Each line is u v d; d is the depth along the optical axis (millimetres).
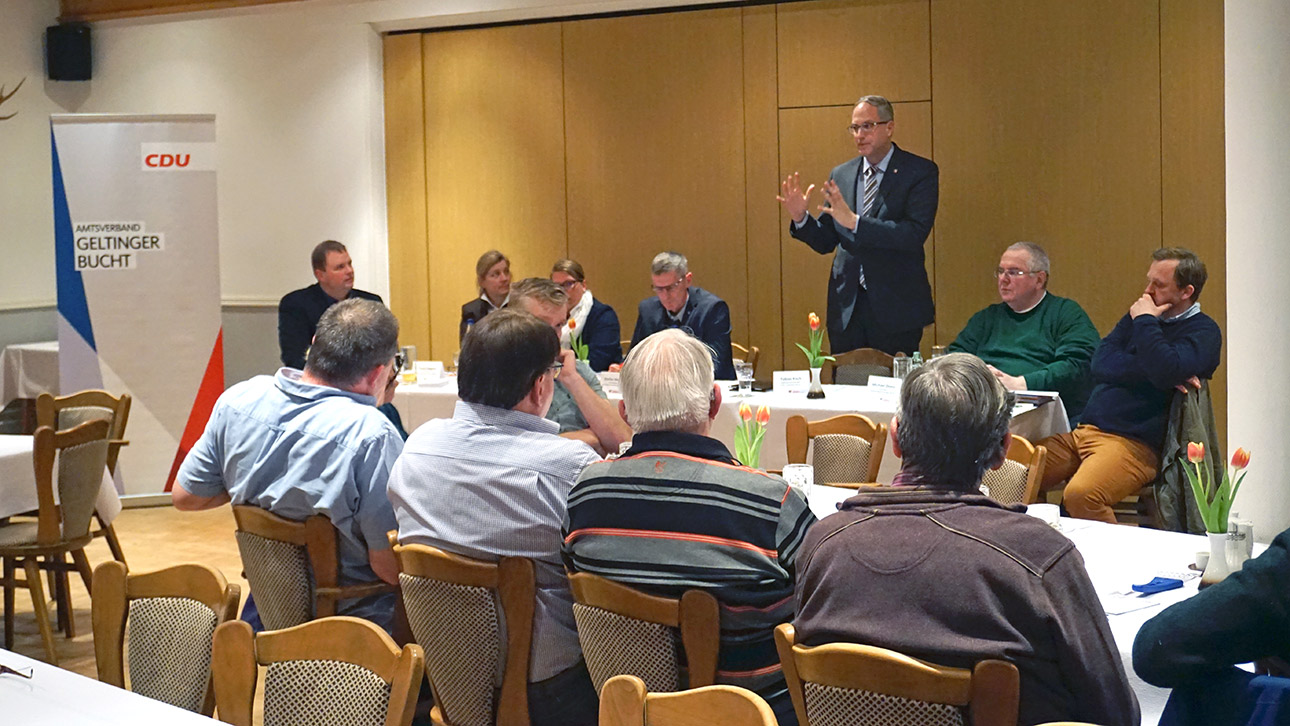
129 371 6277
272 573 2717
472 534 2355
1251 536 2279
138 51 8055
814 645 1773
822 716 1756
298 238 7898
